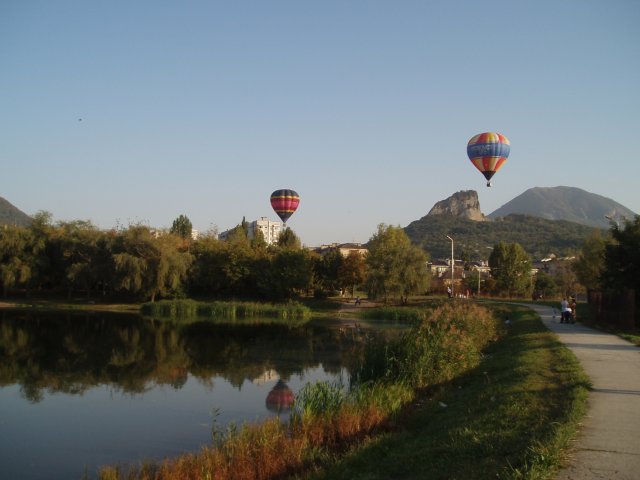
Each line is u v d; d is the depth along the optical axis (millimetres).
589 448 8781
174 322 52562
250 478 11312
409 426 13883
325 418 14156
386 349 20547
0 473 13766
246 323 52406
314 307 68938
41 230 71438
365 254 76375
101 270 67375
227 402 21094
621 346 21781
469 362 20891
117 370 27969
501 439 9734
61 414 19406
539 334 26766
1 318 52938
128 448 15680
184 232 119250
